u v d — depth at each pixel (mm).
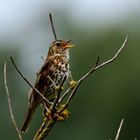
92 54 41031
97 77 40281
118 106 39969
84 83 40250
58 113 13602
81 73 40688
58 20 45656
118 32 41500
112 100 40000
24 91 38344
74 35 42844
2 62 41062
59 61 16641
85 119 39906
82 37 42188
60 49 16859
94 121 39969
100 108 40062
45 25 46219
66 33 44219
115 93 40094
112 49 41000
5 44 43219
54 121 13617
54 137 39094
